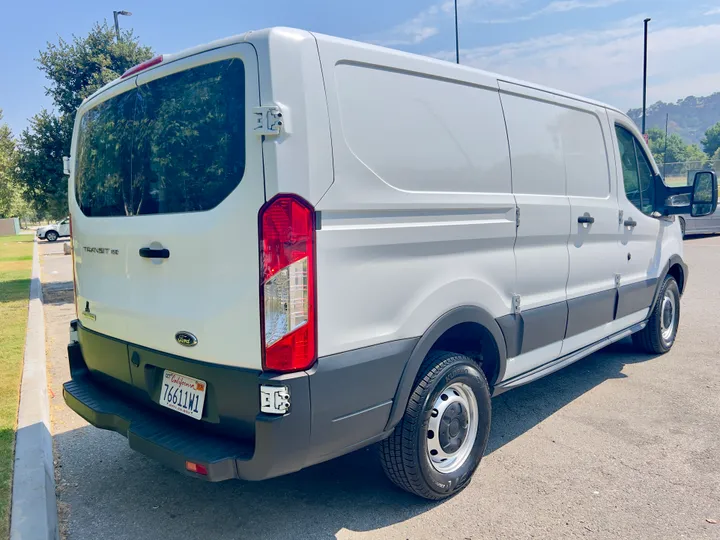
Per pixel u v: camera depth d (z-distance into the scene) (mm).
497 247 3463
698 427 4172
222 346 2564
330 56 2580
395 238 2789
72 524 3104
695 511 3082
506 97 3637
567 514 3078
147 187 2930
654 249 5520
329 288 2521
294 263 2402
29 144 10227
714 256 12789
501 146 3535
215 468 2426
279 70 2398
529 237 3721
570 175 4234
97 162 3430
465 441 3312
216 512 3182
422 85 3027
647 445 3898
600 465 3625
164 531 3016
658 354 6004
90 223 3404
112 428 3045
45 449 3838
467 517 3068
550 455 3781
